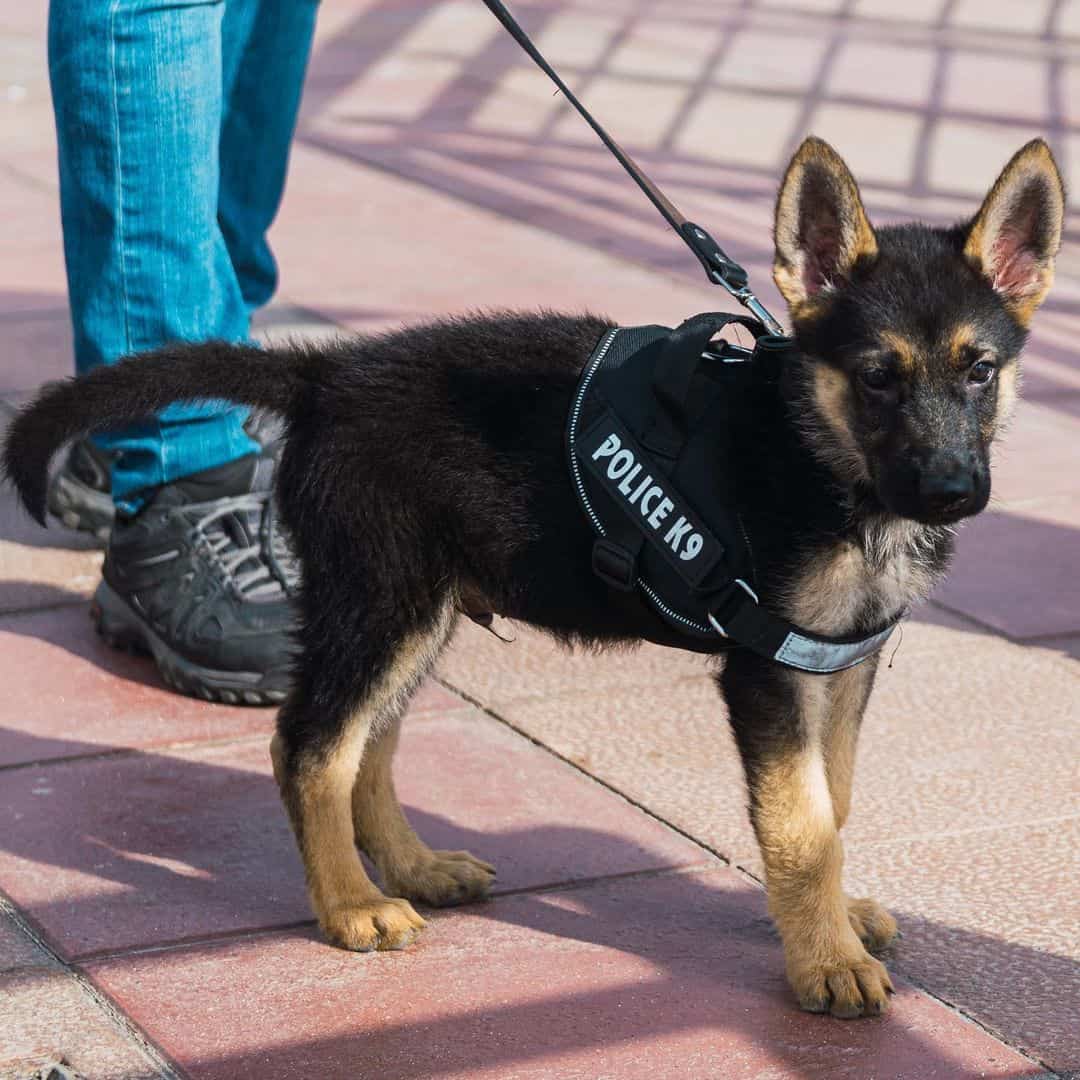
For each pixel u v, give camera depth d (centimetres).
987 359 385
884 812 454
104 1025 358
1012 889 418
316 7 614
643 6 1658
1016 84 1373
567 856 433
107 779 466
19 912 402
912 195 1034
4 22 1468
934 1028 363
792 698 374
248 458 526
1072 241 978
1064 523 643
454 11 1603
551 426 392
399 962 387
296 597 413
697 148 1155
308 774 400
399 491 396
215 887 417
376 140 1166
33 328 811
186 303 518
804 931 373
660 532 374
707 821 449
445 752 484
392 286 868
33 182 1046
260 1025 360
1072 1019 366
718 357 395
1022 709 511
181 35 494
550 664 541
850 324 384
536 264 908
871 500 378
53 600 577
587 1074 344
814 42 1523
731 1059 350
